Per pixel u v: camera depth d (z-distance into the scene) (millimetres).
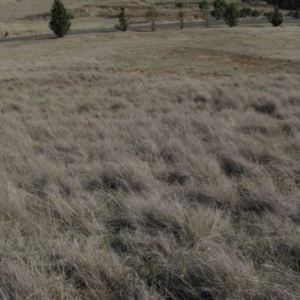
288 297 2514
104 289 2760
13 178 4762
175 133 6500
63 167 5078
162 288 2771
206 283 2738
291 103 8664
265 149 5309
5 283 2764
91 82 14055
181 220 3469
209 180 4375
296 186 4227
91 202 4043
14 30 55688
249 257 3025
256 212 3785
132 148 5906
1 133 7117
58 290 2697
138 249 3184
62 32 40500
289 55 19359
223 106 8828
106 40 34062
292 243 3076
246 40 27203
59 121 8070
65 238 3375
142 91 11406
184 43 27828
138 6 81812
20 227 3602
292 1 79938
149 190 4297
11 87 13312
